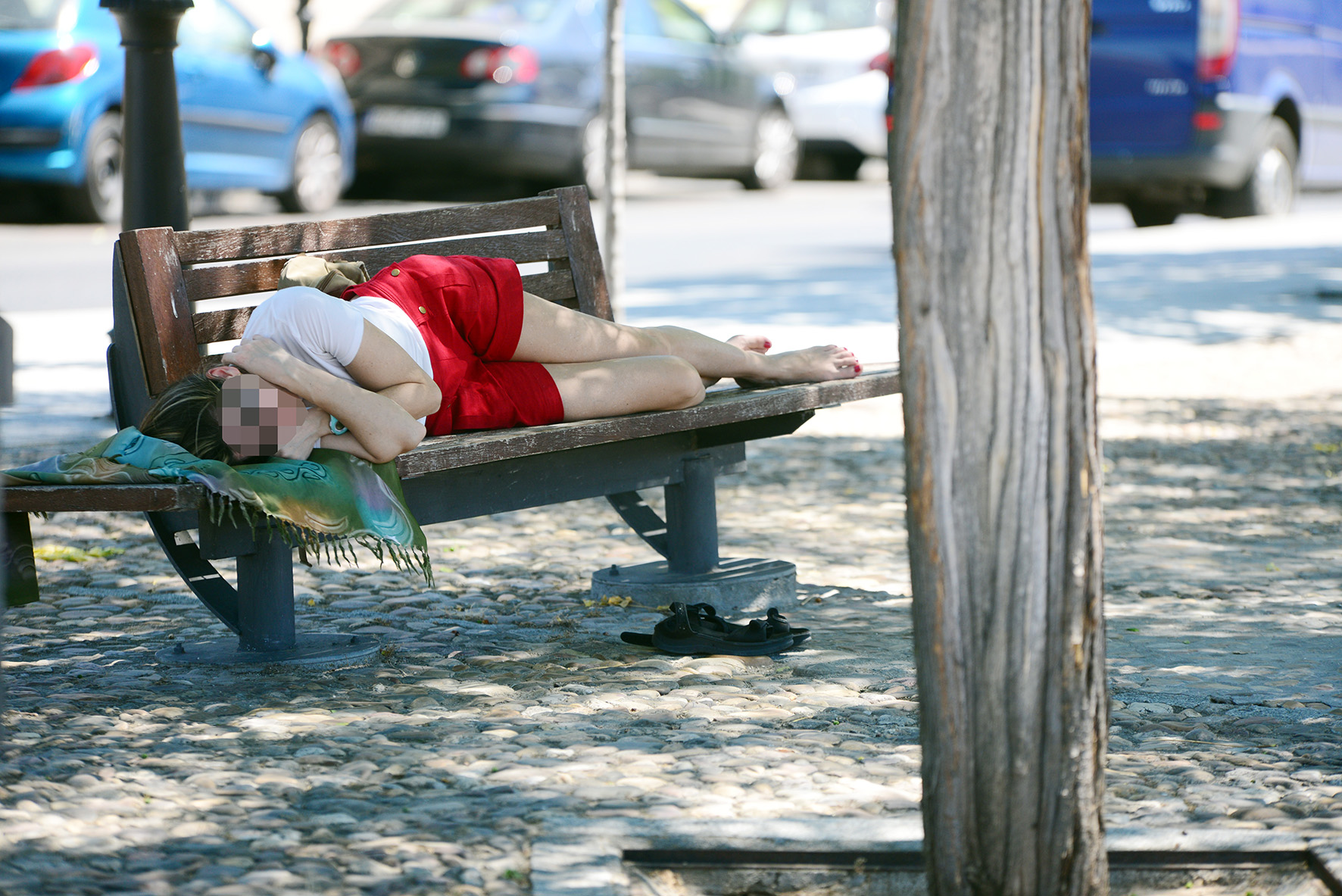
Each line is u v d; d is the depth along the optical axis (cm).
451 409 641
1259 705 568
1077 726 374
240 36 2114
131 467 554
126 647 646
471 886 405
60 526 884
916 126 361
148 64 960
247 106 2095
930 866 385
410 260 657
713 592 712
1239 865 424
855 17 3144
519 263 754
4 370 453
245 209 2280
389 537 571
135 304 628
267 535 599
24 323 1440
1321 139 2422
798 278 1825
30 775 481
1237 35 2141
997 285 360
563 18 2377
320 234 685
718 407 662
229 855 423
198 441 566
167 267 632
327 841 433
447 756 504
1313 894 412
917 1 358
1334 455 1069
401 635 668
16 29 1903
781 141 2889
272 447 565
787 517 910
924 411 367
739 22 3111
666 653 637
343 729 532
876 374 749
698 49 2672
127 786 472
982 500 367
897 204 367
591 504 962
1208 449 1087
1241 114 2170
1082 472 368
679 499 732
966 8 354
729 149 2767
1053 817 375
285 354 571
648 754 506
